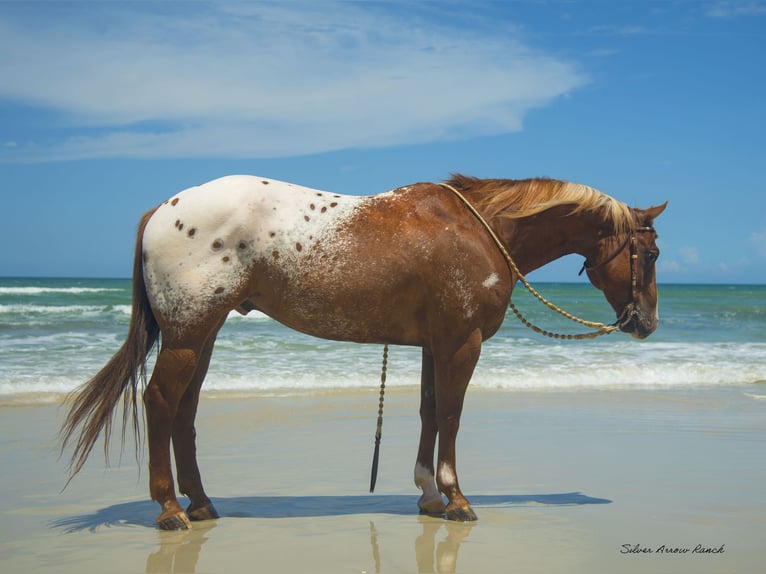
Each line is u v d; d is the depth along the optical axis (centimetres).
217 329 461
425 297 463
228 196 444
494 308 473
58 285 6994
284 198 457
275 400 973
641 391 1098
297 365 1261
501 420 855
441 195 485
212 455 669
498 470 620
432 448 501
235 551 412
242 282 447
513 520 476
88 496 533
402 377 1158
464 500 477
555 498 533
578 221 506
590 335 527
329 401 971
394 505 516
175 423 477
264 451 687
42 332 1850
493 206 492
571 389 1114
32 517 480
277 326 2125
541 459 659
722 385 1173
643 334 526
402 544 427
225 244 442
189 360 444
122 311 2589
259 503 519
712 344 1733
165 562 393
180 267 439
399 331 473
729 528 458
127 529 454
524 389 1112
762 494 541
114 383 451
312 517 484
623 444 725
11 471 600
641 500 525
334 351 1448
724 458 664
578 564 393
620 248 511
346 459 659
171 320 443
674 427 817
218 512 495
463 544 427
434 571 382
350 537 440
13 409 877
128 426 813
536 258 511
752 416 893
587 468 626
